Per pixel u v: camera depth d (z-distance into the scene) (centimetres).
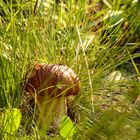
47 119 62
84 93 70
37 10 77
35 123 64
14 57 66
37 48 72
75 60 72
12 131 58
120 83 72
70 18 77
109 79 74
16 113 59
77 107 70
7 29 69
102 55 74
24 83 65
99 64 72
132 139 56
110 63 72
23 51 70
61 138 58
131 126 58
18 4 73
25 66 68
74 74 64
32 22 72
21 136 58
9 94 65
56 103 64
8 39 70
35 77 63
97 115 67
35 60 71
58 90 62
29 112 66
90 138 59
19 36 71
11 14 70
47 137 59
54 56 72
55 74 63
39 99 64
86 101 70
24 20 73
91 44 75
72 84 63
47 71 63
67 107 70
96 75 71
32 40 72
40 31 75
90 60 73
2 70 65
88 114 67
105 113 60
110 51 77
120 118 57
